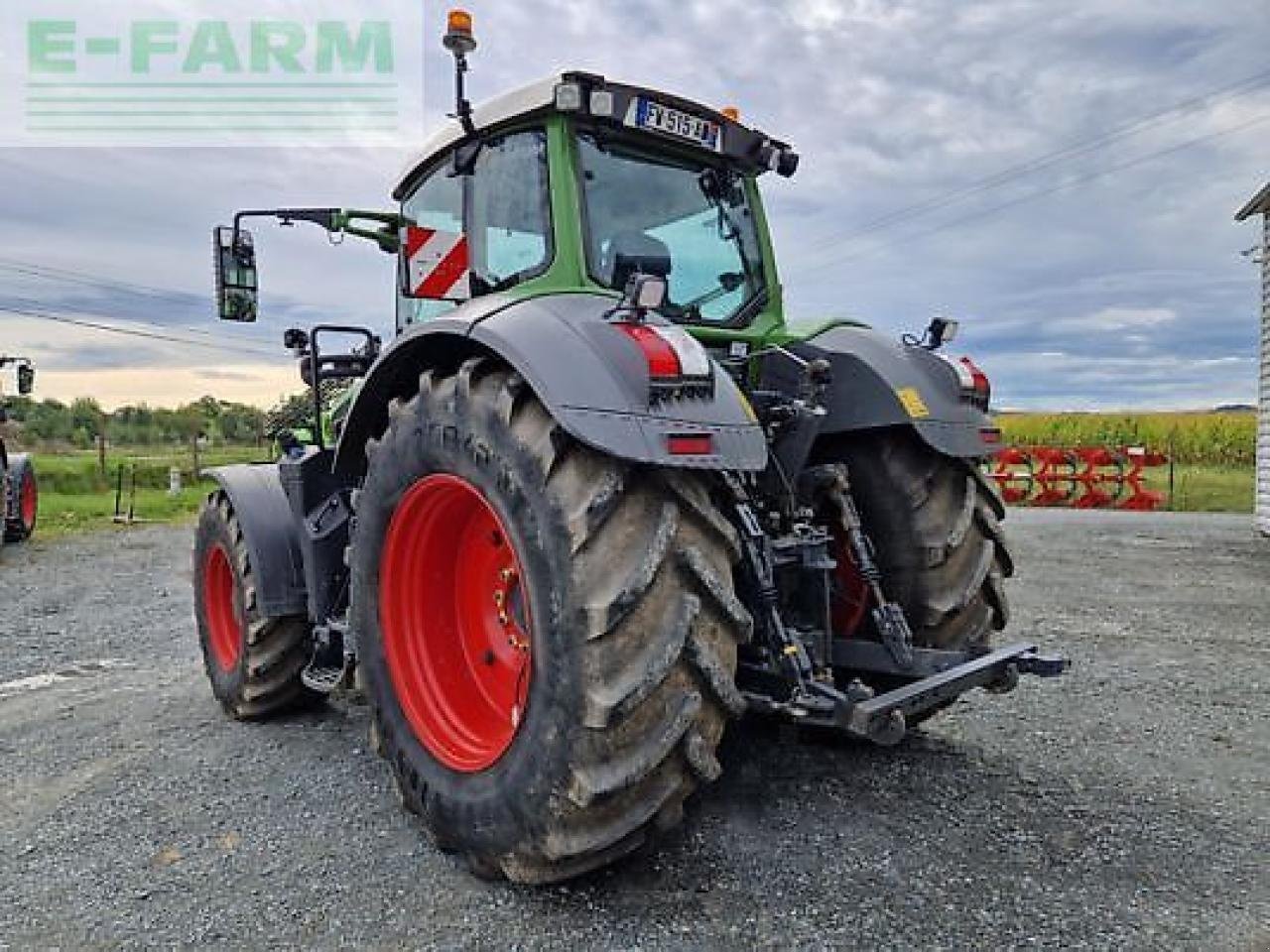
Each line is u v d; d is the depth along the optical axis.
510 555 2.78
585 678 2.19
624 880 2.53
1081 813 2.96
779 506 3.00
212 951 2.25
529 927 2.31
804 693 2.48
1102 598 7.17
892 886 2.48
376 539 2.92
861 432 3.27
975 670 2.69
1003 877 2.53
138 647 5.94
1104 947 2.20
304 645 4.02
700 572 2.27
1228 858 2.65
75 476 21.00
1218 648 5.41
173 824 3.00
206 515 4.34
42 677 5.12
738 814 2.93
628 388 2.25
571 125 2.99
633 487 2.29
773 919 2.32
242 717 4.13
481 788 2.49
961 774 3.29
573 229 2.93
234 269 4.03
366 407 3.17
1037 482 18.34
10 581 8.98
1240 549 10.29
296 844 2.83
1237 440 24.55
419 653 2.89
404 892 2.51
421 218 3.75
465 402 2.56
